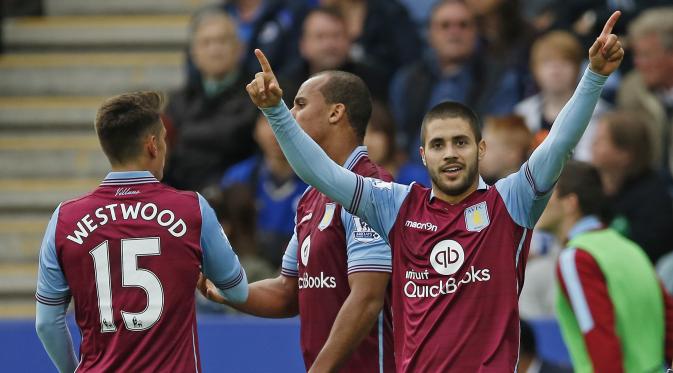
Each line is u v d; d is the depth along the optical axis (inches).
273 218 1236.5
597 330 879.1
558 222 957.8
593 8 1379.2
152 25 1595.7
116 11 1643.7
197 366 737.0
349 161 789.2
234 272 759.1
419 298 725.3
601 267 889.5
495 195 725.9
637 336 896.3
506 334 711.7
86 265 728.3
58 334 746.8
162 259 727.7
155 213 733.3
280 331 1095.6
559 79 1266.0
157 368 720.3
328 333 782.5
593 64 695.1
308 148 718.5
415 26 1439.5
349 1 1419.8
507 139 1184.2
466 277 717.3
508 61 1336.1
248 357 1096.8
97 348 729.0
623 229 1170.0
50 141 1513.3
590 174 943.0
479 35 1360.7
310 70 1343.5
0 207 1454.2
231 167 1322.6
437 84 1344.7
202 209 741.3
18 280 1376.7
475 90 1330.0
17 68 1577.3
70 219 735.7
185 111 1343.5
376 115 1181.7
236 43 1347.2
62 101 1552.7
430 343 718.5
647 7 1398.9
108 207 735.1
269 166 1248.2
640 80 1294.3
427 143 727.7
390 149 1180.5
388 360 779.4
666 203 1175.6
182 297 729.6
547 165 706.2
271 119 714.2
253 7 1488.7
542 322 1073.5
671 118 1279.5
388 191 741.3
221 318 1113.4
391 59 1407.5
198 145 1321.4
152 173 751.7
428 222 729.0
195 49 1355.8
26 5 1644.9
